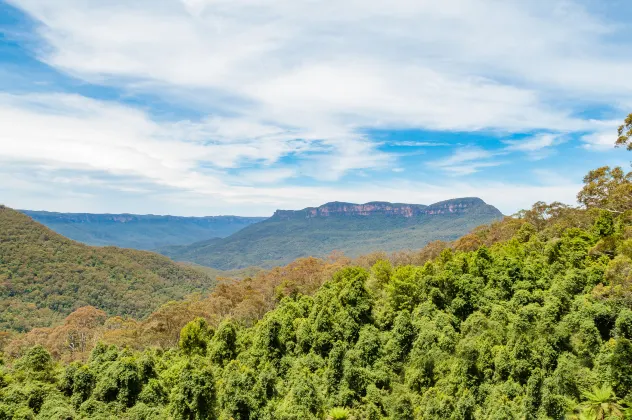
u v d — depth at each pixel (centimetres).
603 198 7319
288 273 11850
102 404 4841
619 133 4028
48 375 5150
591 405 4194
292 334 7100
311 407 5294
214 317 9394
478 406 4903
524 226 10138
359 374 5822
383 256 12862
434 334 5988
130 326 10306
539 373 4803
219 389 5506
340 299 7588
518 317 5497
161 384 5412
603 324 5225
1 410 4216
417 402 5325
